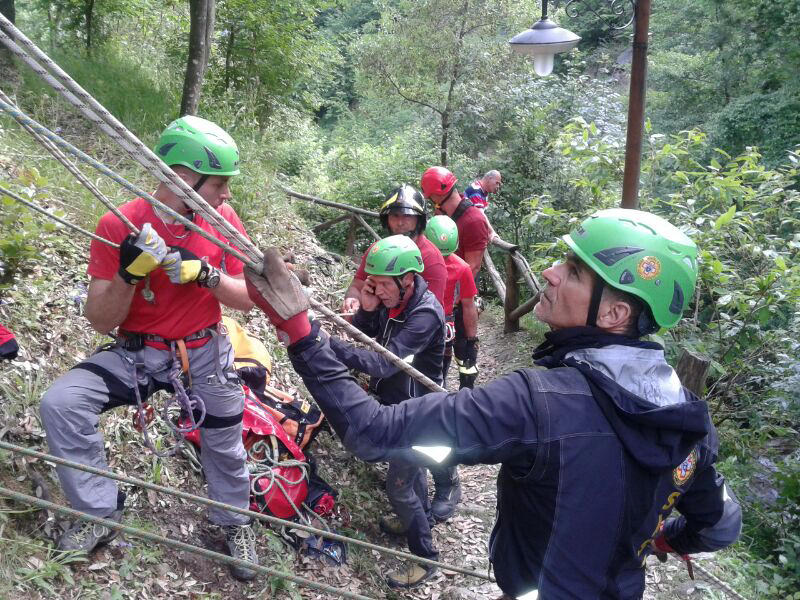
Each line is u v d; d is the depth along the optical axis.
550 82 14.62
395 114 21.28
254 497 3.69
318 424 4.18
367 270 3.73
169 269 2.56
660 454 1.54
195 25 7.51
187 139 2.65
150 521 3.38
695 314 6.39
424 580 3.96
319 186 11.05
